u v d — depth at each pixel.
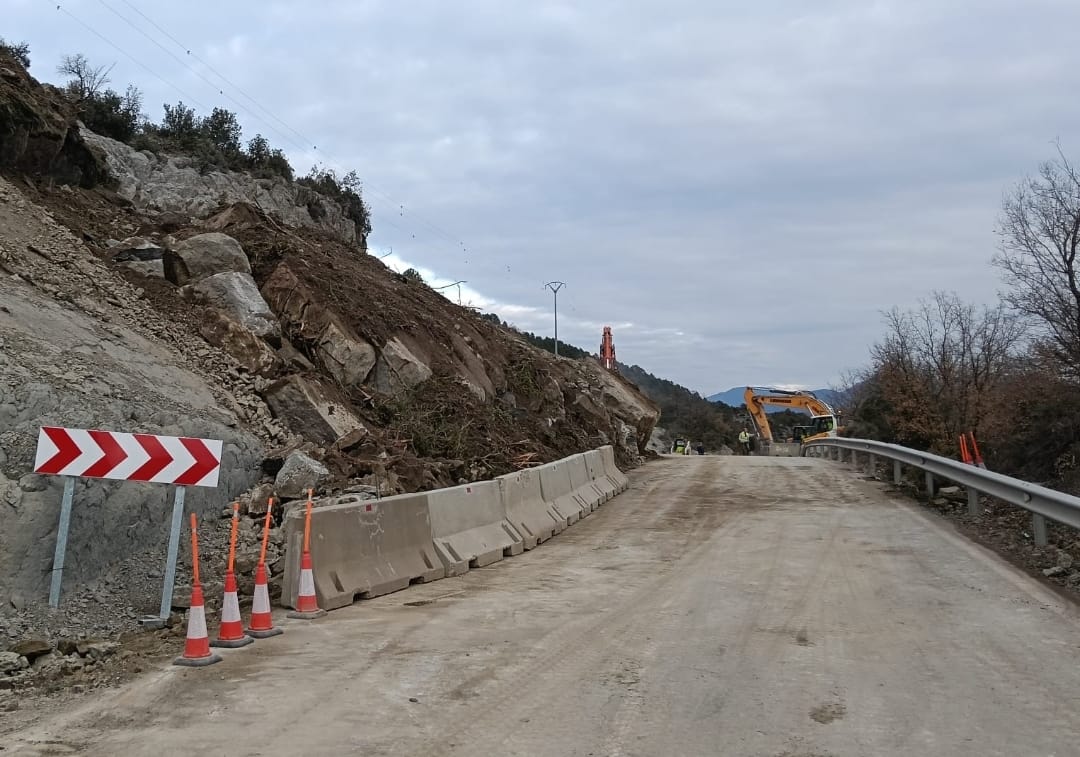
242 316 14.31
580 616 8.15
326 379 14.91
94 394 9.49
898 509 15.45
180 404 10.91
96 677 6.23
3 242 12.31
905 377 32.59
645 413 32.31
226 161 34.28
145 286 14.23
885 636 7.19
